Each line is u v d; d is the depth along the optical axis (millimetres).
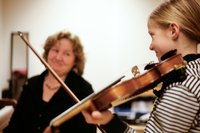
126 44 3912
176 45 1114
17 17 3971
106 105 1094
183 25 1093
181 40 1109
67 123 2062
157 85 1219
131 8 3883
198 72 1047
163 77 1139
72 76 2225
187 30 1093
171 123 999
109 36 3914
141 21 3879
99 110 1088
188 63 1086
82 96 2127
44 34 3951
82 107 1041
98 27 3920
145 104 3533
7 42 3988
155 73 1193
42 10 3943
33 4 3951
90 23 3924
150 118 1095
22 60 3961
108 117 1128
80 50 2273
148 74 1197
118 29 3906
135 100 3553
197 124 1021
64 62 2193
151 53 3881
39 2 3941
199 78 1020
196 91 994
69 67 2215
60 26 3941
